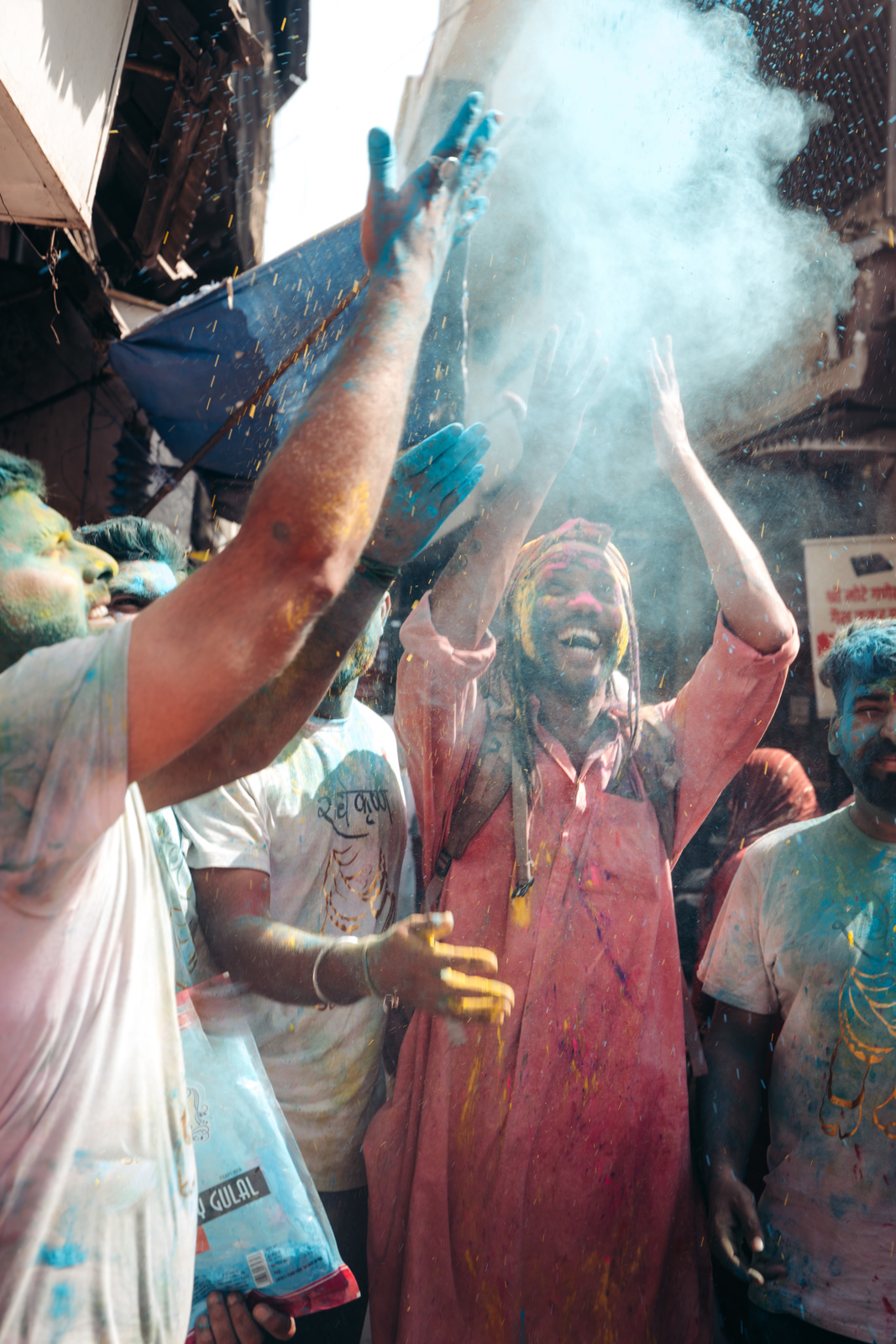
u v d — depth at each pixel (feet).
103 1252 2.53
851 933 4.36
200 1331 3.61
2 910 2.35
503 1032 4.48
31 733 2.24
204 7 13.69
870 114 11.50
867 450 11.58
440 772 4.73
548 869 4.64
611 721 4.99
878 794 4.41
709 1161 4.50
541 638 4.82
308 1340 4.45
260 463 15.30
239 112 17.01
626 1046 4.46
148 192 16.28
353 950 3.92
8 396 16.87
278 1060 4.60
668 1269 4.39
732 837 6.36
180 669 2.20
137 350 13.73
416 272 2.55
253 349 13.23
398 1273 4.42
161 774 2.95
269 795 4.67
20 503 2.72
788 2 11.14
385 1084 5.10
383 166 2.60
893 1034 4.19
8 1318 2.38
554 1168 4.32
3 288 15.88
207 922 4.37
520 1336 4.18
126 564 5.44
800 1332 4.17
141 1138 2.66
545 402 4.44
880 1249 4.09
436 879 4.83
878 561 8.68
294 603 2.22
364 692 7.25
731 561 4.67
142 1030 2.72
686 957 5.90
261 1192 3.67
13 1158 2.42
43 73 8.68
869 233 11.67
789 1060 4.42
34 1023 2.42
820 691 8.32
